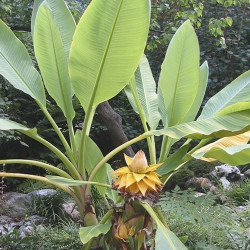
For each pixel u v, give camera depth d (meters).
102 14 2.14
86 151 3.02
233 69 9.12
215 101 2.83
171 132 2.23
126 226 2.38
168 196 2.98
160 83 2.60
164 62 2.58
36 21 2.73
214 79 8.86
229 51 8.77
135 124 8.80
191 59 2.51
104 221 2.56
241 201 5.45
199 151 2.59
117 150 2.57
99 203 5.11
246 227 3.09
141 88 3.26
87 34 2.22
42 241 3.77
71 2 8.55
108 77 2.37
